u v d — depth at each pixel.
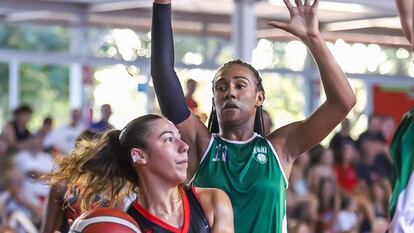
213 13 14.84
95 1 13.67
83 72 15.01
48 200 6.28
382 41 16.19
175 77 5.04
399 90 17.23
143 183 4.55
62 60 14.92
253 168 5.02
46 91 17.02
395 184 4.64
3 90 16.12
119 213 4.40
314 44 4.92
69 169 4.73
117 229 4.32
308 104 16.36
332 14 14.50
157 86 5.03
